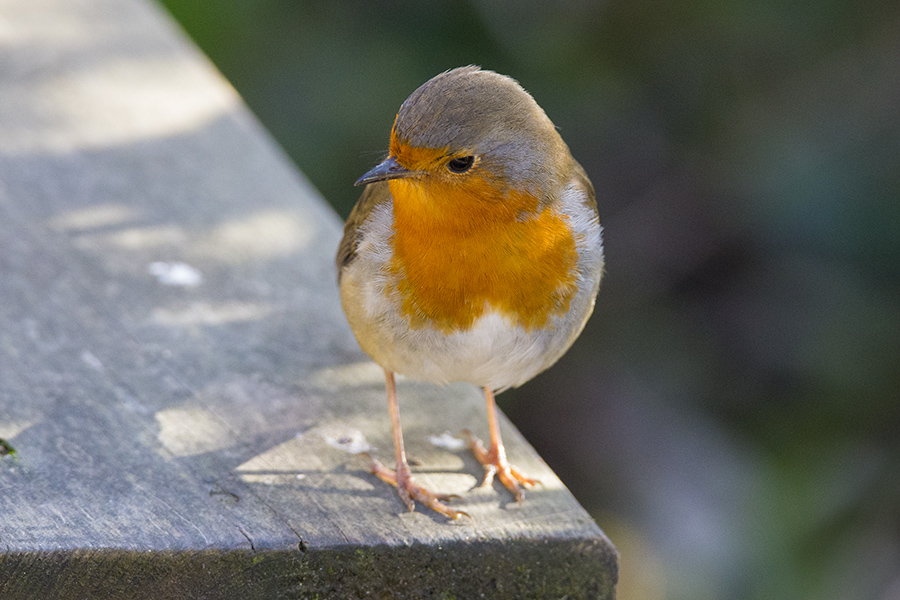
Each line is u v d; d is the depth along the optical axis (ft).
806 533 37.68
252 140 32.22
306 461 20.92
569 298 21.52
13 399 21.33
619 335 44.37
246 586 18.66
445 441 22.30
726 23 42.19
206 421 21.62
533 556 19.72
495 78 20.81
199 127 32.35
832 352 40.01
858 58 41.93
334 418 22.35
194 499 19.45
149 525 18.58
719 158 43.96
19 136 30.63
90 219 27.66
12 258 25.68
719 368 43.24
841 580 37.19
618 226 45.03
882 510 38.04
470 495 20.70
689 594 38.04
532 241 20.65
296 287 26.32
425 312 21.06
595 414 43.70
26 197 28.09
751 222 42.45
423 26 43.55
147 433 21.02
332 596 19.12
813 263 40.86
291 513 19.42
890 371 39.63
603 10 43.04
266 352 23.99
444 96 20.15
